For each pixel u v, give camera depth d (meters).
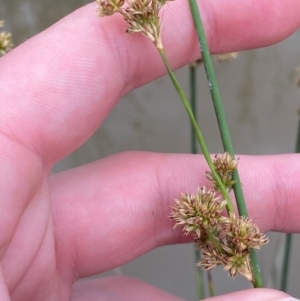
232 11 0.11
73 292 0.13
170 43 0.11
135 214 0.12
